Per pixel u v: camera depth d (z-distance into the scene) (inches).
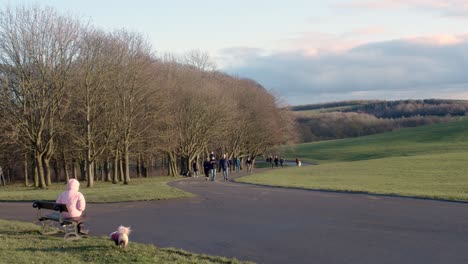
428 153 3627.0
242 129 2908.5
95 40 1728.6
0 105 1585.9
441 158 2479.1
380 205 791.7
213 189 1159.0
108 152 1909.4
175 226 620.7
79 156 1925.4
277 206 803.4
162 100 2011.6
